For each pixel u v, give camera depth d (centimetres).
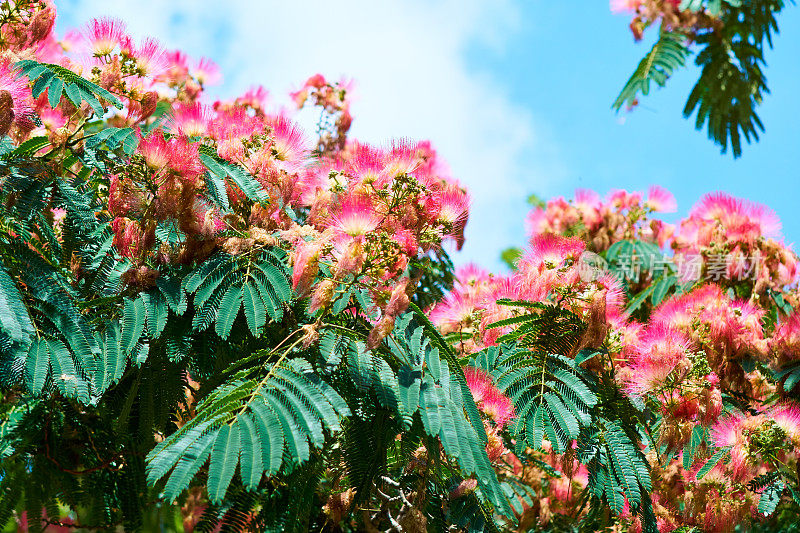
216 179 378
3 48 414
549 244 433
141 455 372
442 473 407
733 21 433
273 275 358
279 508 351
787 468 489
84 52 398
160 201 360
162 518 371
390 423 356
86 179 404
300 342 341
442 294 523
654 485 518
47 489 366
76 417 377
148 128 458
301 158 407
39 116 396
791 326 540
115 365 336
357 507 402
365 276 353
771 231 600
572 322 413
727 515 487
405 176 371
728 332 509
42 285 341
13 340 310
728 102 431
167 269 373
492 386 393
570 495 525
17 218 362
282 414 295
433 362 356
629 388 432
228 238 371
